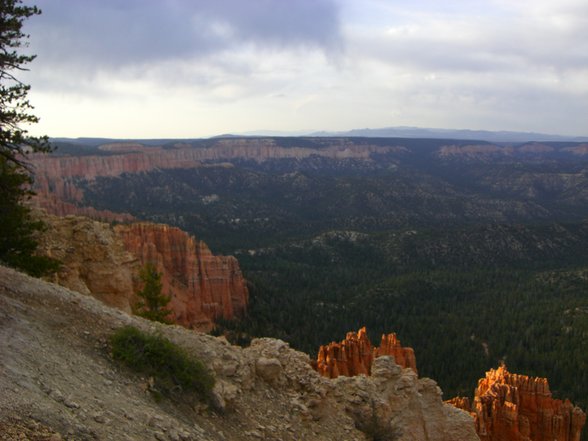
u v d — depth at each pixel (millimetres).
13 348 15617
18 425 11766
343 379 25797
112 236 45406
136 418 14992
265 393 21766
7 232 28188
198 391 18844
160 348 18969
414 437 26281
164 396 17594
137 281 45031
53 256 33031
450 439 28031
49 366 15617
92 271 34812
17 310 18672
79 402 14250
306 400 22516
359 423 23453
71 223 36562
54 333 18266
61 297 21297
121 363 18188
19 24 21953
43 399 13383
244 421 19344
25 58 22641
